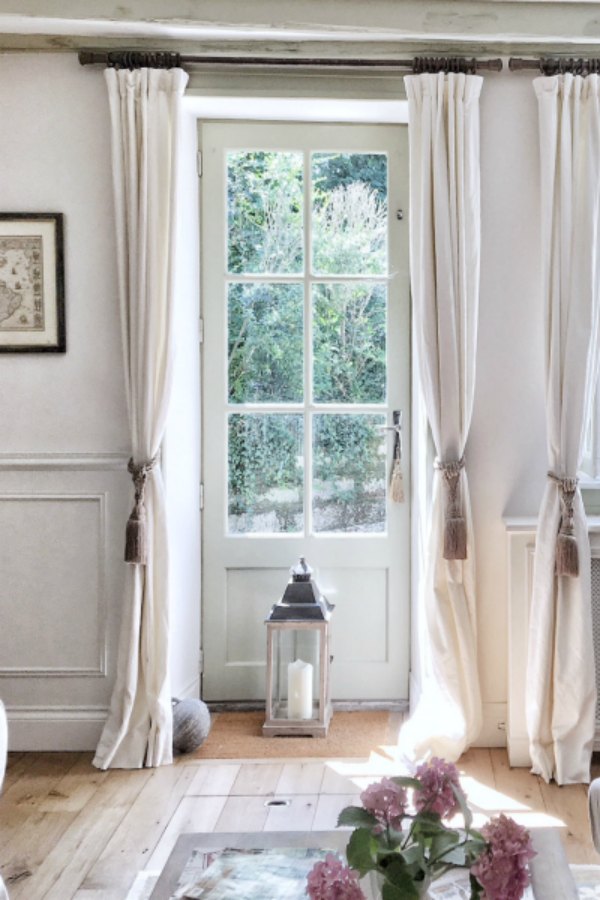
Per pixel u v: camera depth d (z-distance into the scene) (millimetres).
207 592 4086
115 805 3125
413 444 4027
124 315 3514
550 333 3490
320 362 4078
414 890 1474
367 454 4090
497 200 3609
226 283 4055
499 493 3648
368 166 4035
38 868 2684
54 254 3605
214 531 4090
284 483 4102
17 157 3607
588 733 3389
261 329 4078
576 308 3461
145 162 3469
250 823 2961
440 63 3547
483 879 1448
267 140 3998
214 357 4066
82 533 3643
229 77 3646
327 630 3777
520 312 3623
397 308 4051
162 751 3496
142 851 2783
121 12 3412
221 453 4082
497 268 3621
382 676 4086
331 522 4102
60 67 3584
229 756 3570
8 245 3613
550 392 3473
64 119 3596
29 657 3656
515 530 3523
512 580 3539
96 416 3637
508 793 3252
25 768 3480
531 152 3598
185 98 3666
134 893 2523
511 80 3586
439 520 3555
